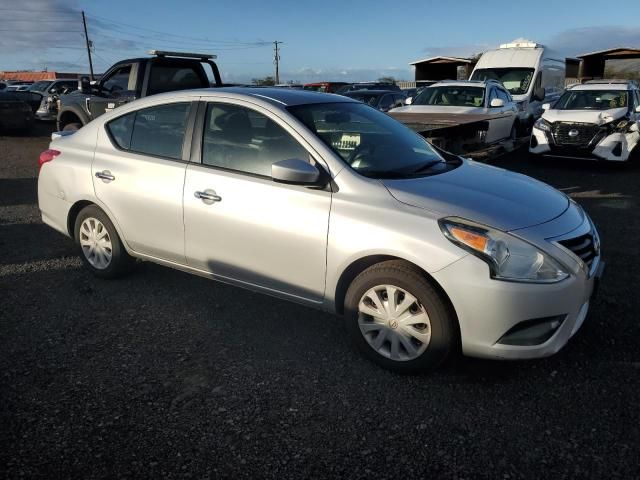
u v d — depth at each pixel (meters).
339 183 3.29
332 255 3.23
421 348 3.09
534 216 3.10
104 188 4.27
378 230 3.07
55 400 2.96
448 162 4.05
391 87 25.88
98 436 2.67
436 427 2.74
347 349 3.52
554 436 2.66
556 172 10.34
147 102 4.25
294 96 3.96
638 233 6.08
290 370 3.28
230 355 3.45
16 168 10.35
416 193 3.18
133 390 3.06
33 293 4.39
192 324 3.87
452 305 2.97
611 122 10.19
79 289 4.46
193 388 3.09
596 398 2.96
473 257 2.86
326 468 2.47
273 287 3.59
